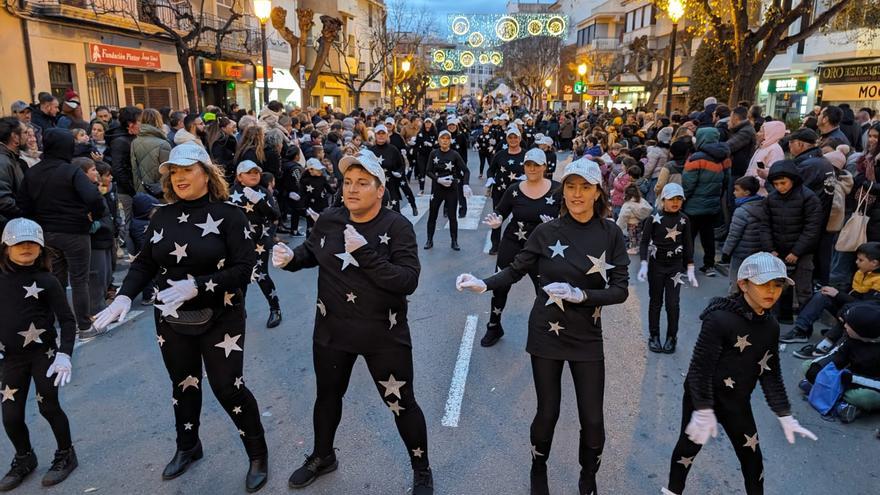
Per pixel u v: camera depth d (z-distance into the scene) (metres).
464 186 8.80
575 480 3.65
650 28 43.97
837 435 4.23
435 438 4.12
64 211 5.51
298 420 4.36
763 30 12.86
